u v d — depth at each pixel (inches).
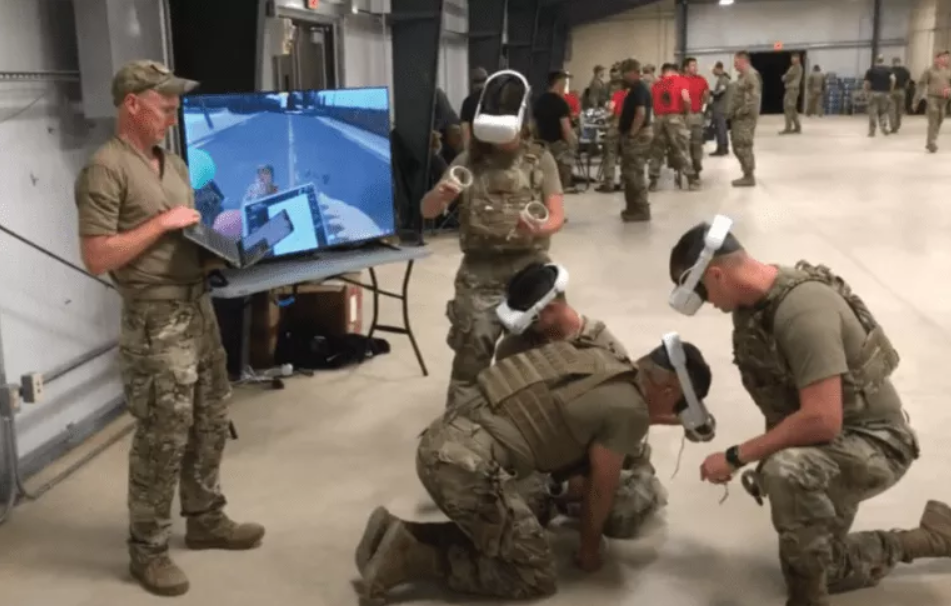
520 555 97.4
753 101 426.3
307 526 119.3
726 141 592.4
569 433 95.6
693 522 118.3
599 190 448.1
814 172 481.7
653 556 109.7
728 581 104.0
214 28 174.9
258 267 155.4
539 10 630.5
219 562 110.7
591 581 103.9
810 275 90.7
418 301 236.4
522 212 124.5
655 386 98.1
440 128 338.6
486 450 94.9
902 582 102.0
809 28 1014.4
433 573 100.4
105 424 155.7
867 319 91.6
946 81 553.3
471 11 491.8
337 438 148.9
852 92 999.0
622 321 210.5
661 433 147.7
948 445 139.1
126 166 95.3
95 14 143.3
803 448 90.0
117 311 161.9
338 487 130.8
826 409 85.5
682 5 1018.7
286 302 188.2
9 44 130.9
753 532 115.5
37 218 138.0
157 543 104.3
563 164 414.0
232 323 175.5
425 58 307.4
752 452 90.1
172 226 94.7
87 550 114.3
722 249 89.0
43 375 136.8
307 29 286.5
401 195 313.7
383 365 186.5
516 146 130.6
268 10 202.7
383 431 151.6
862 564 98.7
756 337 90.0
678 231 324.8
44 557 112.6
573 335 103.9
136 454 101.7
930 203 365.1
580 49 1020.5
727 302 90.7
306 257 164.6
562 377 95.1
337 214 168.1
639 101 336.2
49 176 141.1
